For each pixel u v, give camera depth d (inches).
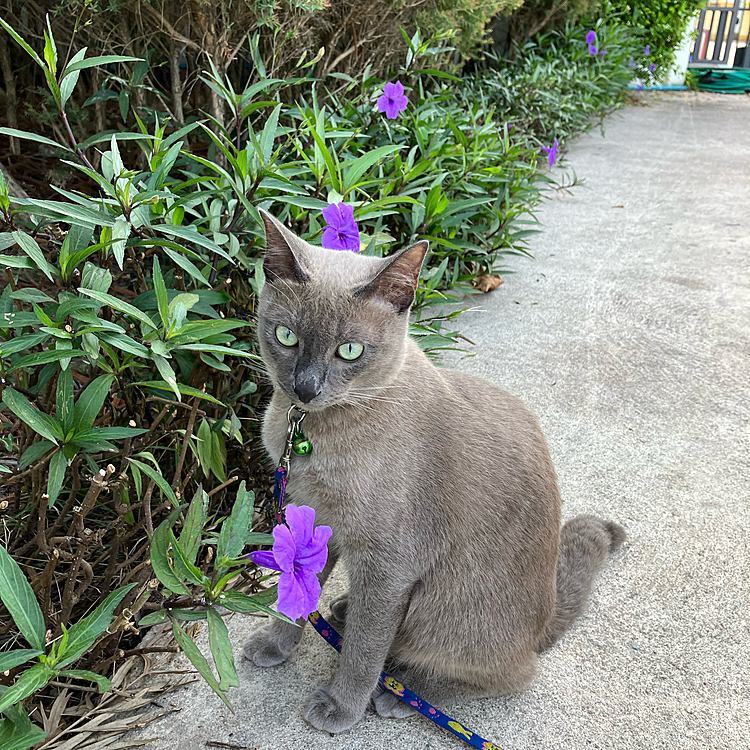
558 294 41.2
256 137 23.0
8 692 12.4
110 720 17.3
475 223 41.4
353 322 16.2
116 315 19.6
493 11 47.9
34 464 18.1
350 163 25.0
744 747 17.5
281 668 19.3
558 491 19.6
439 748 17.4
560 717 18.3
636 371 33.7
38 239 23.4
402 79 40.2
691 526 24.6
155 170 20.8
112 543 18.8
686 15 110.7
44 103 32.9
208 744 17.0
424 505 17.3
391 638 17.7
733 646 20.3
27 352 19.5
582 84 71.6
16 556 18.9
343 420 16.8
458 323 37.4
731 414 30.7
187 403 21.1
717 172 68.2
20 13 32.5
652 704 18.6
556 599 20.4
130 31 32.1
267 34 33.3
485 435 18.4
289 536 14.0
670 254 47.4
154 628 19.8
